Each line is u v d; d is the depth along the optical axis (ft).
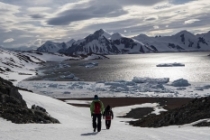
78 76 419.95
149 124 89.35
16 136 37.99
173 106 174.19
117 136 39.55
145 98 211.00
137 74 434.71
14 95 87.45
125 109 168.25
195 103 83.46
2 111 62.75
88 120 110.93
